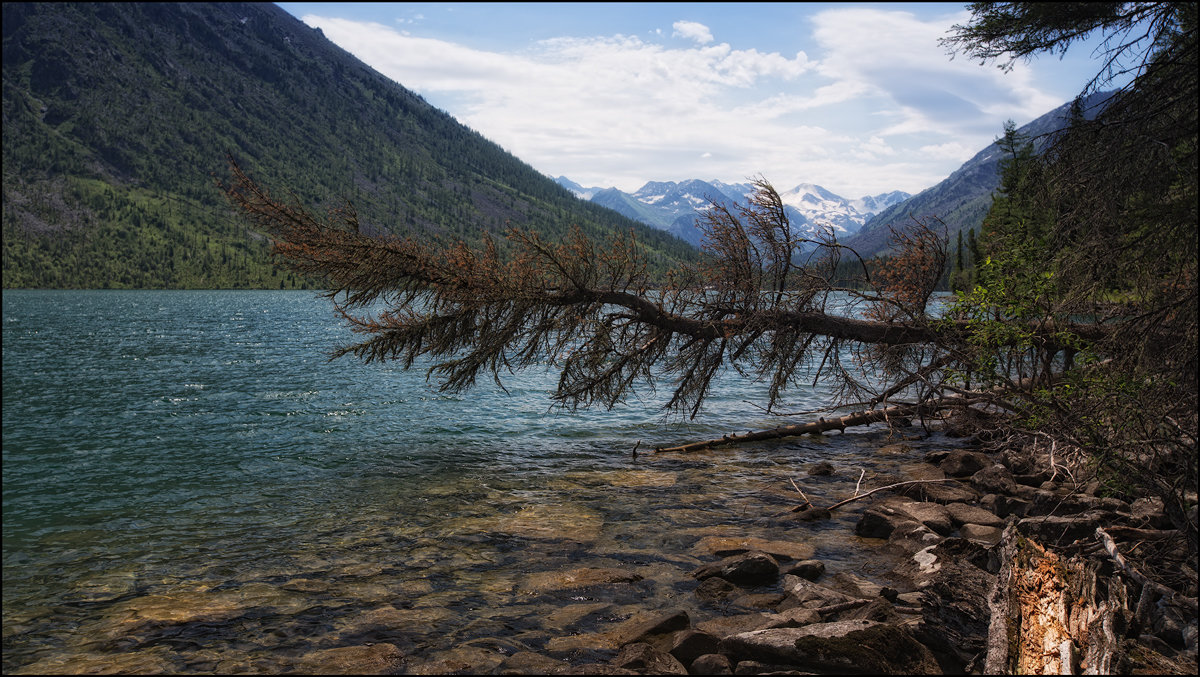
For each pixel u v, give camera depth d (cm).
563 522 1082
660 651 636
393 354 1484
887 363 1491
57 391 2806
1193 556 732
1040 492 1066
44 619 752
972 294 1184
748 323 1471
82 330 6750
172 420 2145
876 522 995
